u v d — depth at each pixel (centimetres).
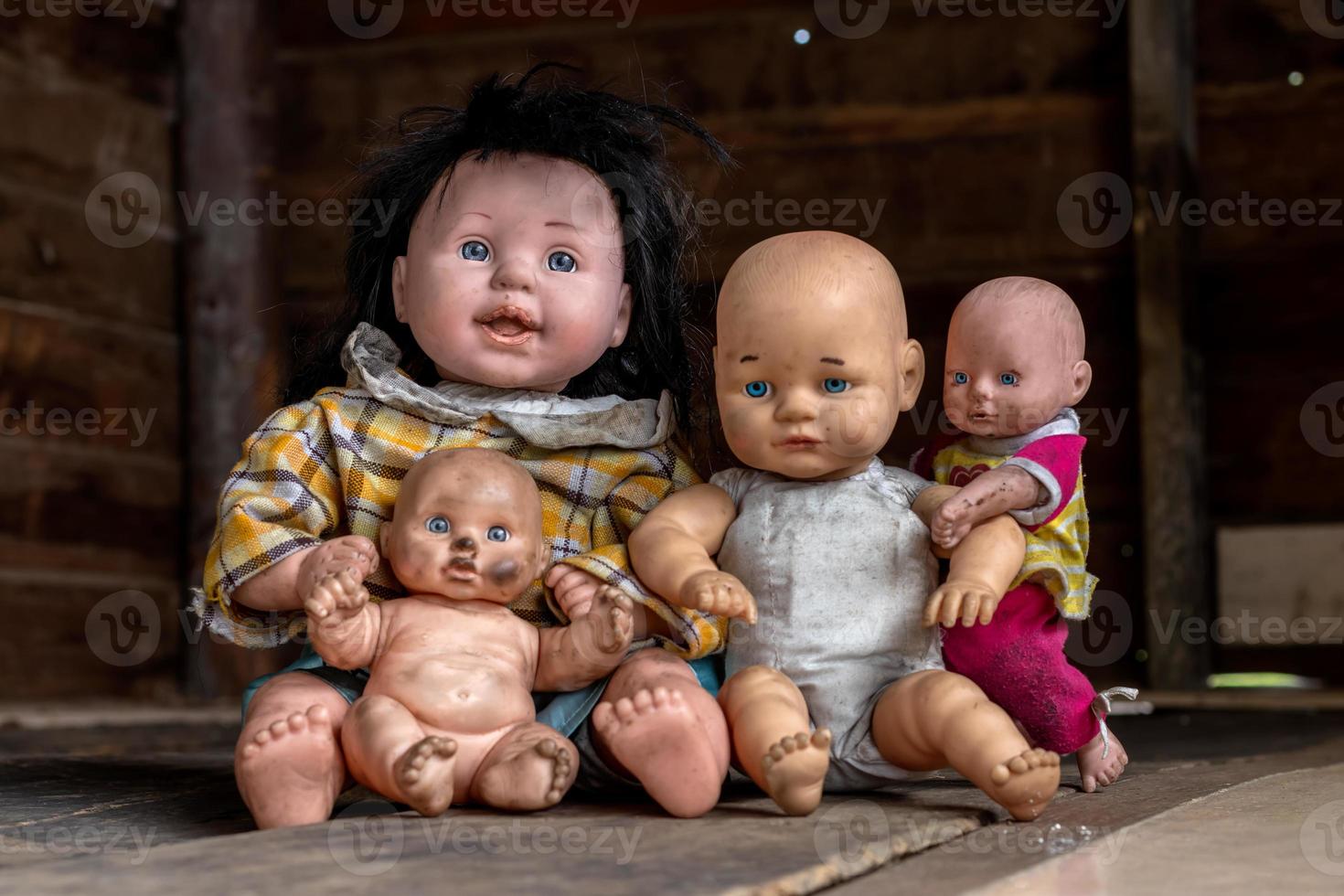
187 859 134
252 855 136
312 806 165
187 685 595
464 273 210
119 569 575
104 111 586
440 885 122
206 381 607
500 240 211
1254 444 586
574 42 640
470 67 649
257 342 613
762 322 186
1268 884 126
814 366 185
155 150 612
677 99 626
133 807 201
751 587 192
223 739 364
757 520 193
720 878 125
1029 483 190
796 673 187
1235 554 582
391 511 205
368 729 167
